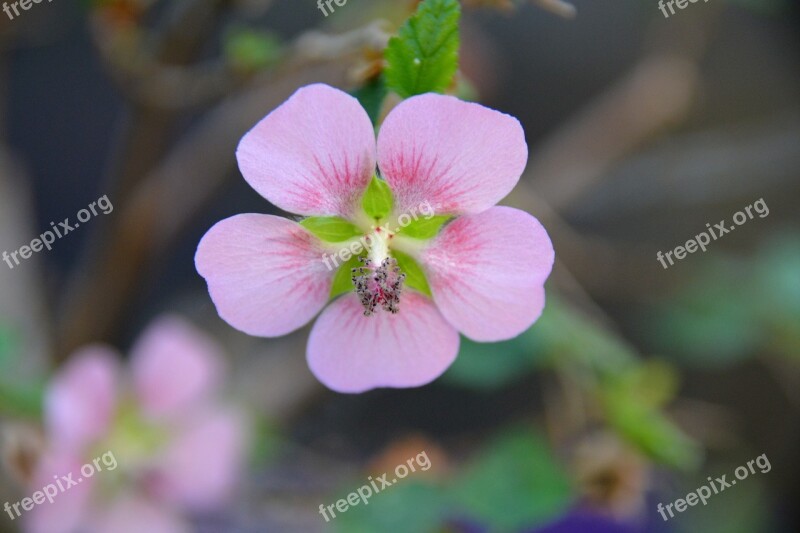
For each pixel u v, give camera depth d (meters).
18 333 0.27
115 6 0.25
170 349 0.28
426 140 0.19
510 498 0.26
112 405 0.27
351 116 0.19
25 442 0.26
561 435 0.27
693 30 0.36
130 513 0.28
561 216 0.37
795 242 0.35
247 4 0.26
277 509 0.29
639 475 0.26
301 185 0.19
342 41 0.22
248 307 0.20
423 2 0.19
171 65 0.26
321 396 0.32
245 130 0.30
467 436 0.34
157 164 0.30
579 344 0.26
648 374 0.27
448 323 0.20
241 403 0.31
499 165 0.19
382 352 0.20
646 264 0.36
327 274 0.20
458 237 0.20
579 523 0.29
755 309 0.33
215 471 0.28
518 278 0.20
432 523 0.26
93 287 0.29
